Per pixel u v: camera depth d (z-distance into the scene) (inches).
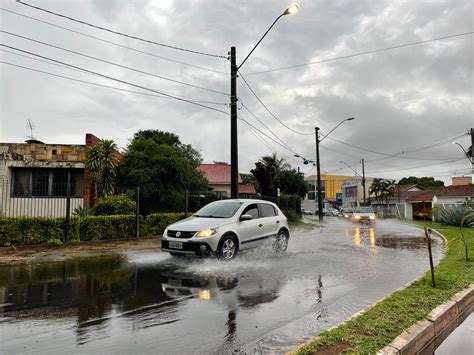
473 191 1443.2
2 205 716.7
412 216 1669.5
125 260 362.6
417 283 248.8
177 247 336.8
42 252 414.9
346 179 3927.2
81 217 509.4
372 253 432.1
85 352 144.3
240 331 168.1
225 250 350.6
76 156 762.8
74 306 205.2
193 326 174.2
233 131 620.1
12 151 749.9
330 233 740.0
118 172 771.4
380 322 165.6
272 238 413.1
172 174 775.1
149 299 220.7
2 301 214.7
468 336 177.6
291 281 274.1
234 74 630.5
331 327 172.1
